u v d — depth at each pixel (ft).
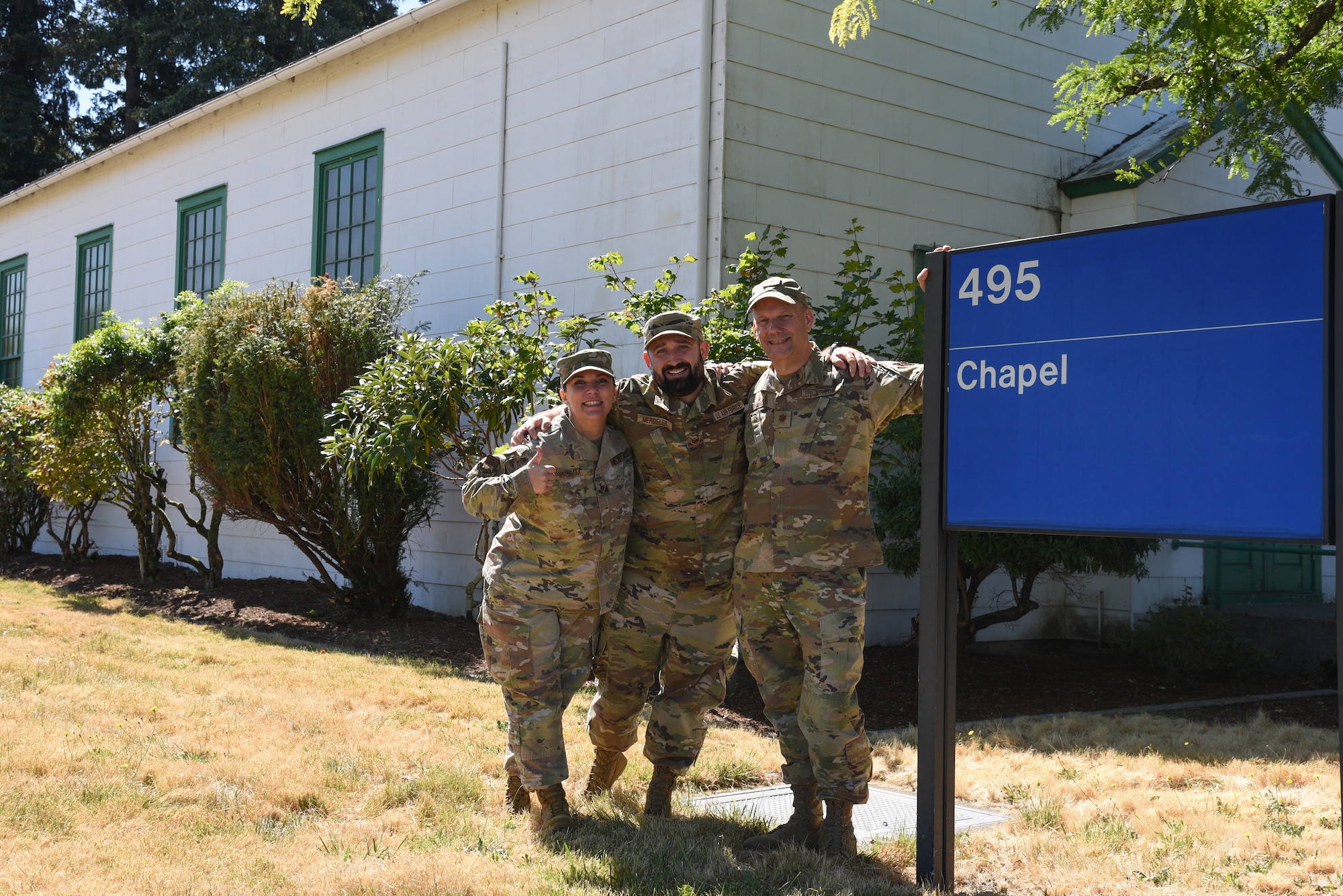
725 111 27.35
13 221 66.54
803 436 12.72
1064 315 11.57
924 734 12.06
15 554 56.08
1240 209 10.61
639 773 16.47
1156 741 20.34
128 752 16.14
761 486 12.91
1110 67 30.68
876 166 30.55
